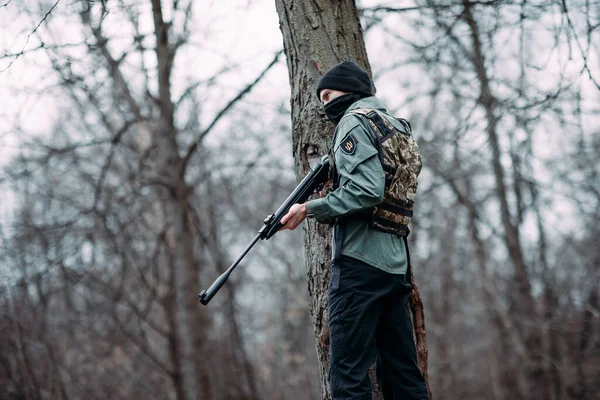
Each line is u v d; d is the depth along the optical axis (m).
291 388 17.70
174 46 9.23
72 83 7.39
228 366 12.85
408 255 3.06
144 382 13.16
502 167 12.90
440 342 20.50
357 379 2.82
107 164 9.61
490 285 15.66
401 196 2.95
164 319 11.94
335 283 2.91
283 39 3.91
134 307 10.72
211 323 13.34
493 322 16.25
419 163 3.07
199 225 10.46
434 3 6.27
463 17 6.17
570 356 13.16
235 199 14.88
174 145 10.12
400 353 3.04
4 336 10.91
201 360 10.12
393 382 3.04
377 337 3.07
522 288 13.98
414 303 3.48
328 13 3.82
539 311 13.58
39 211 11.32
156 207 12.52
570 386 13.00
